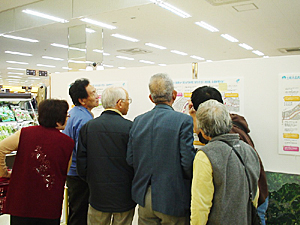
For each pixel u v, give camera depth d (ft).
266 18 24.06
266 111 6.99
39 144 6.24
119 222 6.34
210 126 4.65
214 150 4.49
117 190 6.17
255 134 7.11
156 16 23.52
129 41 33.47
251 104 7.16
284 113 6.80
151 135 5.57
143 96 8.64
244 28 27.43
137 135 5.77
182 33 29.60
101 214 6.33
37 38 31.50
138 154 5.71
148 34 30.01
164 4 20.34
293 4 20.62
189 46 36.37
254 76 7.13
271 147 6.94
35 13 21.79
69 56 26.61
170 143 5.34
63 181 6.53
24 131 6.43
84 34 25.71
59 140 6.38
